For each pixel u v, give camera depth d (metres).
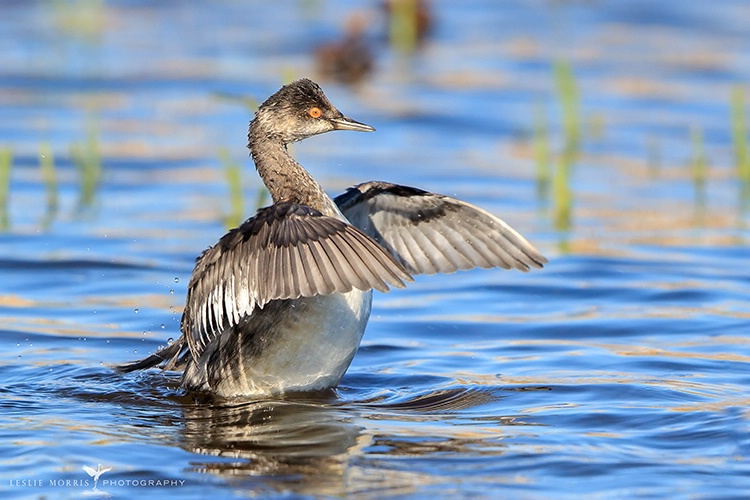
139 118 22.56
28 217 16.67
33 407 9.76
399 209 10.45
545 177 18.84
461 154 20.80
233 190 16.16
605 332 12.25
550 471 8.09
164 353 10.58
